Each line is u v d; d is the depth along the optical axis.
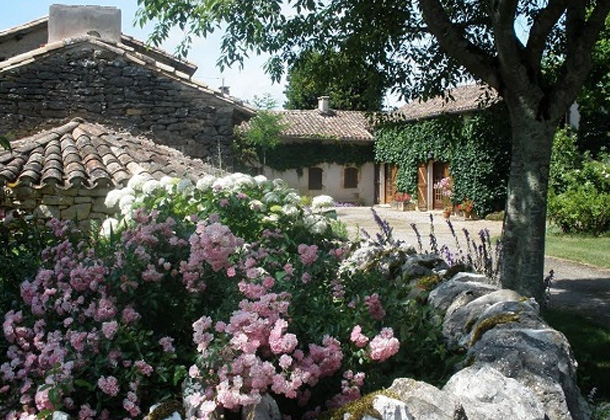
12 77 11.55
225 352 2.15
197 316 2.83
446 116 8.06
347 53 7.18
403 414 1.91
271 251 3.21
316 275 3.06
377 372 2.60
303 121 29.89
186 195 3.67
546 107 5.38
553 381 2.24
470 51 5.60
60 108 11.72
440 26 5.57
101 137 9.30
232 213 3.54
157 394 2.47
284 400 2.43
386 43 7.26
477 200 21.33
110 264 2.88
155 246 2.91
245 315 2.20
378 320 2.79
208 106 12.16
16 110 11.55
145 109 11.98
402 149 26.73
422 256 4.34
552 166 17.81
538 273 5.42
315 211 3.87
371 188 29.81
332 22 7.20
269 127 23.56
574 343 5.98
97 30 13.31
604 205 15.41
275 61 7.38
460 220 20.83
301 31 7.08
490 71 5.56
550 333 2.46
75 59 11.79
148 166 7.96
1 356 2.89
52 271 3.03
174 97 12.07
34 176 7.08
